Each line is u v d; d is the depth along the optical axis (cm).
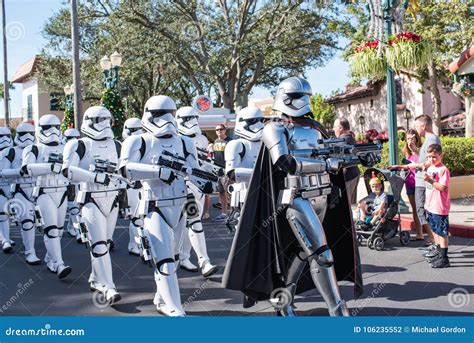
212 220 1170
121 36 2566
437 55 1741
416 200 795
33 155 753
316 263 459
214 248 883
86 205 595
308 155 462
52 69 2992
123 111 1563
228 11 2639
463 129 2762
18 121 3916
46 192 730
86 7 2681
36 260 811
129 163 517
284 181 473
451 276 648
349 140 496
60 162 731
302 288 536
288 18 2475
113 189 611
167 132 529
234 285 485
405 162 852
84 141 618
